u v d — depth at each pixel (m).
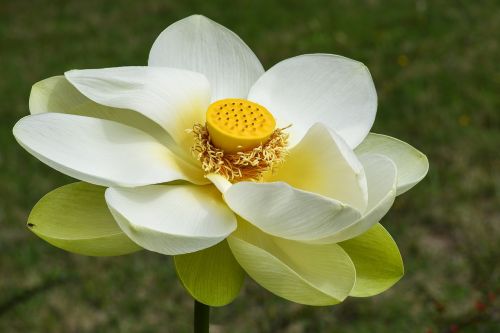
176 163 0.71
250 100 0.74
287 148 0.73
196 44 0.74
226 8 2.12
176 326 1.05
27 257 1.14
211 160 0.71
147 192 0.69
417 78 1.64
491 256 1.06
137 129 0.71
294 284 0.65
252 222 0.67
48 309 1.06
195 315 0.70
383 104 1.54
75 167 0.67
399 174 0.71
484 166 1.34
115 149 0.69
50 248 1.16
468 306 1.03
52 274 1.11
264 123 0.72
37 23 2.05
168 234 0.63
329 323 1.01
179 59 0.74
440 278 1.08
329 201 0.64
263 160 0.72
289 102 0.74
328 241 0.67
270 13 2.07
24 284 1.09
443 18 1.94
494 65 1.70
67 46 1.89
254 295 1.05
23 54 1.85
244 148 0.71
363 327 1.02
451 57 1.74
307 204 0.65
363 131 0.73
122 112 0.71
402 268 0.69
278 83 0.74
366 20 1.97
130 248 0.66
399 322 1.02
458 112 1.51
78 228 0.67
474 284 1.02
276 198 0.65
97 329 1.05
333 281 0.67
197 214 0.69
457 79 1.64
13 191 1.29
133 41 1.92
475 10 1.98
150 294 1.09
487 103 1.54
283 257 0.69
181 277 0.67
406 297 1.05
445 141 1.42
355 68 0.74
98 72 0.69
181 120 0.71
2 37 1.95
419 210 1.23
